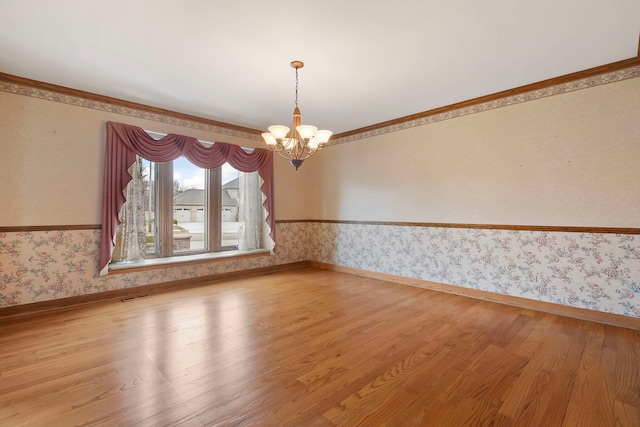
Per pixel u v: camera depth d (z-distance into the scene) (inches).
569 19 82.2
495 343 93.4
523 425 58.4
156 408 62.6
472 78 118.6
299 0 74.0
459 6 76.6
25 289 118.0
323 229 211.9
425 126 158.1
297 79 118.3
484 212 138.3
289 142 109.7
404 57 102.1
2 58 102.1
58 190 125.0
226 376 74.6
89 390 68.4
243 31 87.0
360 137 188.5
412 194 164.2
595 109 110.7
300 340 95.0
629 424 58.4
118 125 135.4
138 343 92.1
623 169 105.8
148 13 78.7
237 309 123.4
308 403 64.8
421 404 64.7
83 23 83.0
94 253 133.2
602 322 109.7
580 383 71.9
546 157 121.5
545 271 122.1
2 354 84.7
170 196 163.0
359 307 126.8
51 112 123.4
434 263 155.6
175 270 157.3
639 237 103.0
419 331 102.4
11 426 57.1
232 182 190.5
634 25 84.7
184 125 160.4
